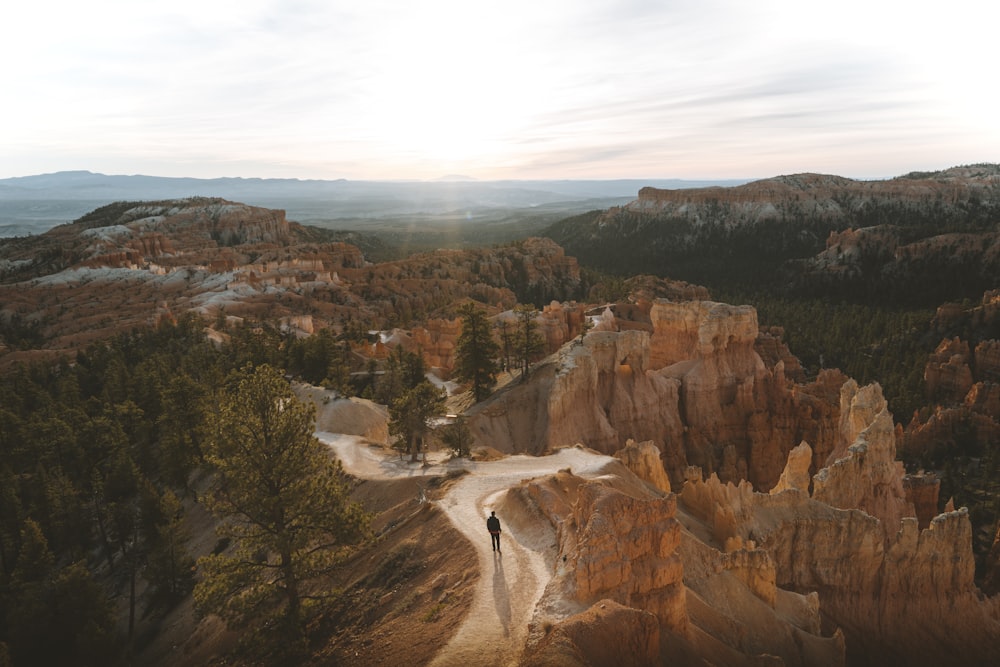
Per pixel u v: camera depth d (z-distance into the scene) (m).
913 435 98.19
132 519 55.62
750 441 86.50
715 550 36.97
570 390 72.69
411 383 91.75
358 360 110.56
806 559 44.38
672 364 97.75
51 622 43.88
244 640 31.33
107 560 61.28
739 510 43.94
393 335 133.88
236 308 173.38
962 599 44.91
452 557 31.73
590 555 24.73
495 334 110.69
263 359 99.31
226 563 32.00
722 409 86.88
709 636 28.98
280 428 32.09
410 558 34.00
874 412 61.88
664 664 23.05
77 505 59.06
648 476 49.00
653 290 193.88
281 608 35.06
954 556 45.28
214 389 77.50
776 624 35.06
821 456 83.75
